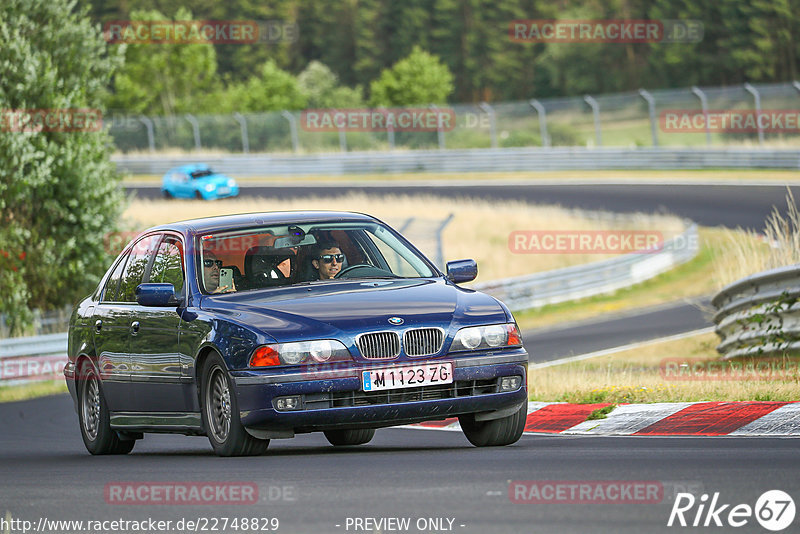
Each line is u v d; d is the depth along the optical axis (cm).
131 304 3123
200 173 16312
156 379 2925
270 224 3017
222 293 2841
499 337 2675
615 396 3512
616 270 10756
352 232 3042
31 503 2022
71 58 8500
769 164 15575
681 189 14788
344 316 2605
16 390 6906
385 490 1942
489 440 2781
